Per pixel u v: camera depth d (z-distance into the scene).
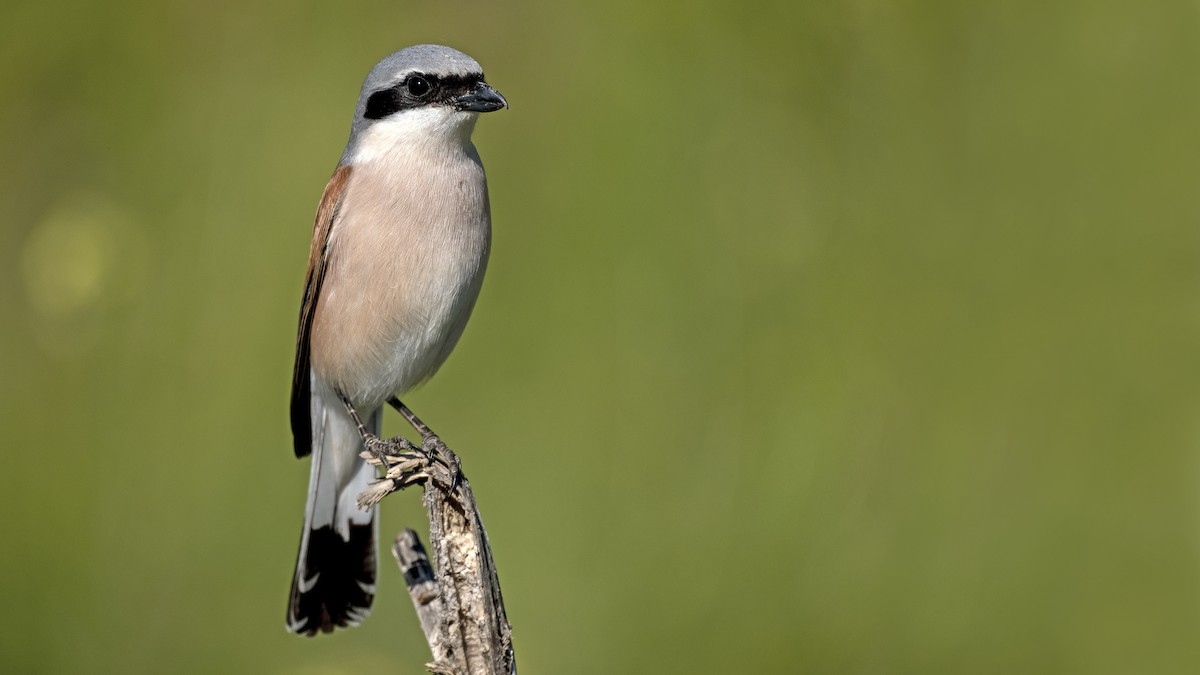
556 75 13.14
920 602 10.63
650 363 11.66
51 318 11.95
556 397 11.47
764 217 12.48
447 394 11.57
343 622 9.09
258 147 13.26
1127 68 12.99
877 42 13.44
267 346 11.88
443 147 8.91
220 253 12.55
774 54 13.21
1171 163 12.55
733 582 10.58
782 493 11.12
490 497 10.99
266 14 13.84
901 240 12.55
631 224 12.24
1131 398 11.47
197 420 11.47
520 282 12.04
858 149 13.08
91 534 10.91
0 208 13.02
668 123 12.73
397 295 8.83
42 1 13.48
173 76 13.46
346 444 9.39
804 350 11.94
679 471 11.11
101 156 13.22
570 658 10.10
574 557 10.58
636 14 13.00
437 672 6.48
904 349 11.99
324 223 9.09
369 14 13.86
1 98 13.27
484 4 13.75
